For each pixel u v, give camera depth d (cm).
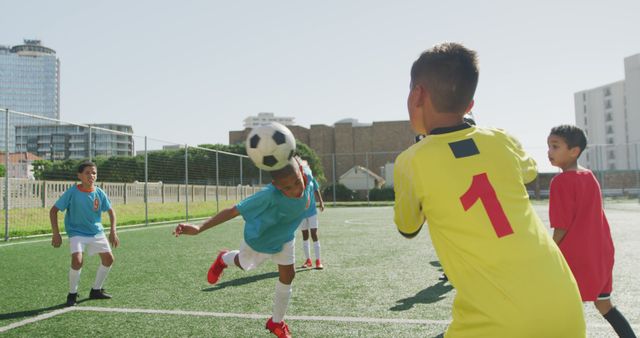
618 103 7725
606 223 317
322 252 886
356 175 5028
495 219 154
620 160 7512
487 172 161
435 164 162
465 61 166
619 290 506
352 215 2155
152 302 488
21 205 1320
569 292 152
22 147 1309
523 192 167
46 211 1408
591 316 405
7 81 15612
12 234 1175
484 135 171
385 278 607
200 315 432
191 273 664
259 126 302
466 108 171
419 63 173
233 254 379
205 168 2400
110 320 419
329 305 462
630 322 388
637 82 7250
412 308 446
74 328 395
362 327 384
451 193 158
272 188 337
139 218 1772
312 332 372
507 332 142
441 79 165
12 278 630
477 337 147
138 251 916
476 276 151
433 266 702
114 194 1786
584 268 300
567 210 303
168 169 2147
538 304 144
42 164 1373
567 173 313
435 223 163
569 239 304
